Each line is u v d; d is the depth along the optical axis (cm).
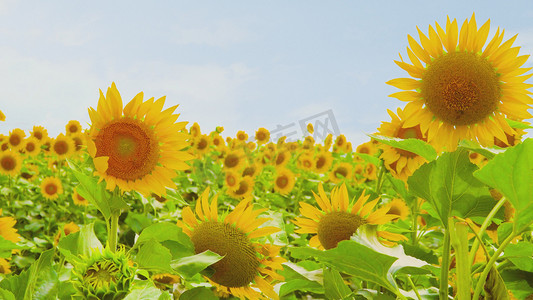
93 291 153
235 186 525
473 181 166
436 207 170
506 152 146
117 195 175
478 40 175
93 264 155
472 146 165
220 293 196
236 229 171
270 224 195
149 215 388
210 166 662
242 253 168
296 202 535
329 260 158
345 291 182
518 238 205
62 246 165
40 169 771
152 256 159
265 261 170
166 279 216
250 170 606
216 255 163
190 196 568
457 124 177
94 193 172
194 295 167
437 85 175
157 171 177
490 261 154
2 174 620
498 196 188
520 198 149
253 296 171
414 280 204
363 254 154
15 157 606
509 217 190
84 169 179
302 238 330
